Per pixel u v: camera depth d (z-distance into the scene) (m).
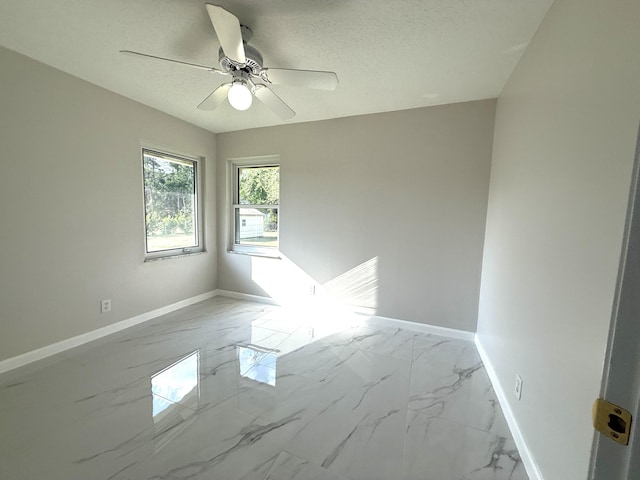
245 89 1.70
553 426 1.11
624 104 0.80
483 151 2.48
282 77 1.71
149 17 1.54
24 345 2.00
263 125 3.31
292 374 2.02
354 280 3.06
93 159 2.35
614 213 0.82
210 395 1.77
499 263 1.99
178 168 3.27
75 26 1.62
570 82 1.13
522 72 1.74
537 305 1.32
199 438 1.43
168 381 1.90
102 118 2.39
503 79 2.09
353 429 1.51
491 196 2.37
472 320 2.62
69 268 2.24
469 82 2.16
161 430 1.47
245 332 2.72
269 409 1.65
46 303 2.11
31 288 2.02
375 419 1.59
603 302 0.86
